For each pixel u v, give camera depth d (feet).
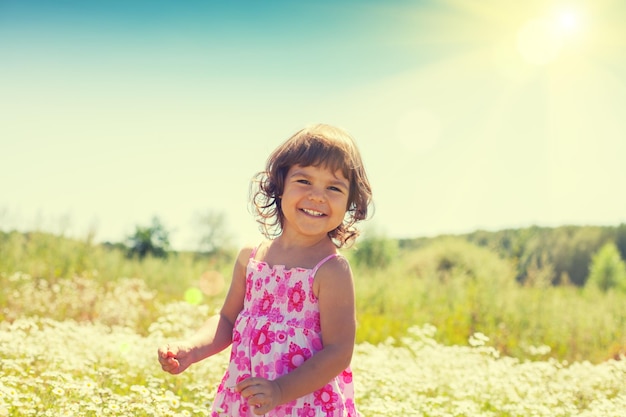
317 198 9.65
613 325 33.14
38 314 29.37
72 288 33.96
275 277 9.99
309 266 9.80
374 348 24.90
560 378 21.48
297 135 10.14
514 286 41.16
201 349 10.32
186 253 49.67
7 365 16.46
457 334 32.58
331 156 9.73
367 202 10.57
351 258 62.03
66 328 21.84
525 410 17.87
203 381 18.07
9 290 31.94
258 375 9.55
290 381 8.91
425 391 19.17
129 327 29.07
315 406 9.35
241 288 10.79
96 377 16.72
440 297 39.45
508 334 32.22
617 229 67.72
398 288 41.01
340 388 9.91
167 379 17.84
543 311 34.94
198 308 27.04
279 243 10.40
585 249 66.74
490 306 35.55
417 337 30.94
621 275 58.03
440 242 60.13
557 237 67.92
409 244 75.00
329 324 9.56
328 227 9.77
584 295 44.14
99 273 40.52
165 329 25.23
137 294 33.71
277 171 10.14
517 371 21.59
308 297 9.68
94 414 13.69
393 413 16.37
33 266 37.86
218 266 46.16
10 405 13.70
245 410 9.59
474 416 16.81
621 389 20.67
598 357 29.73
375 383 18.92
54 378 16.31
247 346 9.82
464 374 20.67
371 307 38.01
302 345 9.53
